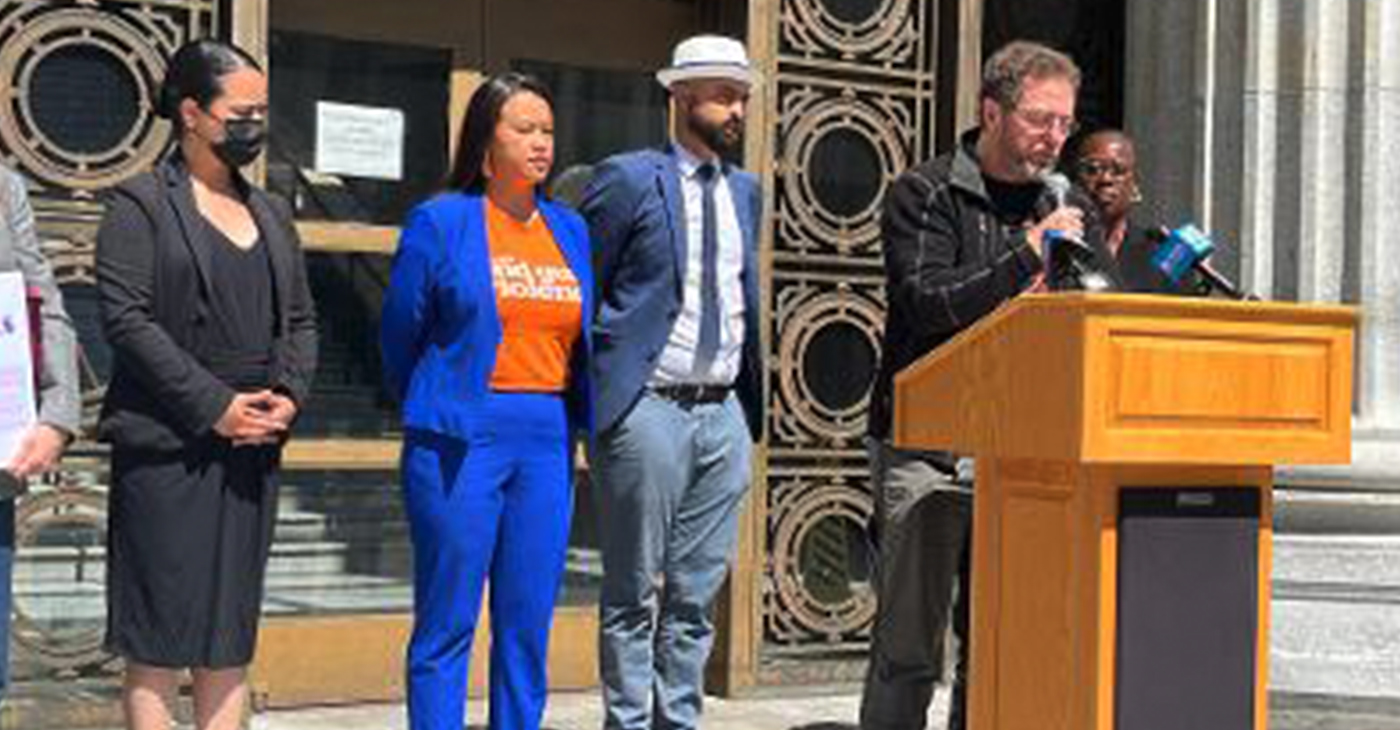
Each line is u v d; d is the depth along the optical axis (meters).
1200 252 5.76
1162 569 4.69
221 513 5.78
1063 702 4.73
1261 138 8.44
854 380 9.19
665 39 9.20
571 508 6.63
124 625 5.75
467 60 8.75
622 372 6.96
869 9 9.16
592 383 6.62
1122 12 9.63
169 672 5.89
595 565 9.09
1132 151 7.54
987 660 5.02
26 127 7.45
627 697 7.08
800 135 8.99
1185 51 8.73
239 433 5.71
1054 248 5.35
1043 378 4.58
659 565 7.09
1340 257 8.37
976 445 4.87
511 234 6.47
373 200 8.58
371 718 8.23
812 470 9.08
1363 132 8.32
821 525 9.13
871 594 9.18
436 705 6.38
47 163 7.48
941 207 6.47
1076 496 4.68
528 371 6.43
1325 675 7.99
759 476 8.91
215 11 7.73
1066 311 4.50
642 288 7.03
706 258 7.10
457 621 6.38
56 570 7.65
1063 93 6.29
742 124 7.39
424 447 6.37
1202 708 4.75
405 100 8.64
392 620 8.57
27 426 5.48
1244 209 8.45
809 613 9.06
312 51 8.45
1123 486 4.66
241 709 6.12
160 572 5.70
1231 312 4.56
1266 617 4.84
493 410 6.34
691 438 7.06
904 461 6.76
